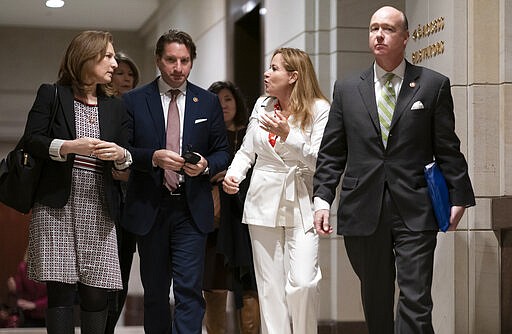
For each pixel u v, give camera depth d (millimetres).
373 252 9391
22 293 17297
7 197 9438
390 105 9414
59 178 9438
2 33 21484
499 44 11719
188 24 22797
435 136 9336
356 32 15102
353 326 15031
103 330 9852
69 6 21766
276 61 10508
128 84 12852
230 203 12164
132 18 22297
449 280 11836
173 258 10664
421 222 9188
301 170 10414
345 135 9641
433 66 12414
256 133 10562
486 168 11688
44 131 9477
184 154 10297
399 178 9273
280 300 10484
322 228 9484
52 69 21656
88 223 9570
